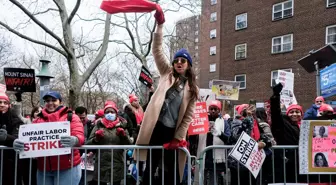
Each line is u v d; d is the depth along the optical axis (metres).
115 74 28.44
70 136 3.70
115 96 31.94
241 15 25.91
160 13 3.38
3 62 25.41
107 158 5.00
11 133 4.03
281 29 23.00
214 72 39.91
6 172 3.96
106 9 3.19
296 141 4.55
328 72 6.82
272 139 4.55
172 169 3.81
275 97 4.46
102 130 5.03
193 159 5.34
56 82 27.45
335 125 3.99
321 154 3.97
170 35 16.44
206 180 5.54
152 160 3.82
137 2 3.24
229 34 26.81
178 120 3.60
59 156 3.83
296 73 21.86
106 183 5.03
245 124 4.91
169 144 3.66
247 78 25.22
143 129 3.62
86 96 29.28
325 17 20.53
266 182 4.53
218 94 7.31
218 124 5.75
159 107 3.53
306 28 21.52
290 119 4.84
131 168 5.27
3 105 4.06
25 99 28.42
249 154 3.94
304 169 3.96
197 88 3.65
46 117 3.90
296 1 22.16
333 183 4.07
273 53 23.47
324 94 7.11
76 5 11.20
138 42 15.69
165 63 3.62
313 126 3.97
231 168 5.05
